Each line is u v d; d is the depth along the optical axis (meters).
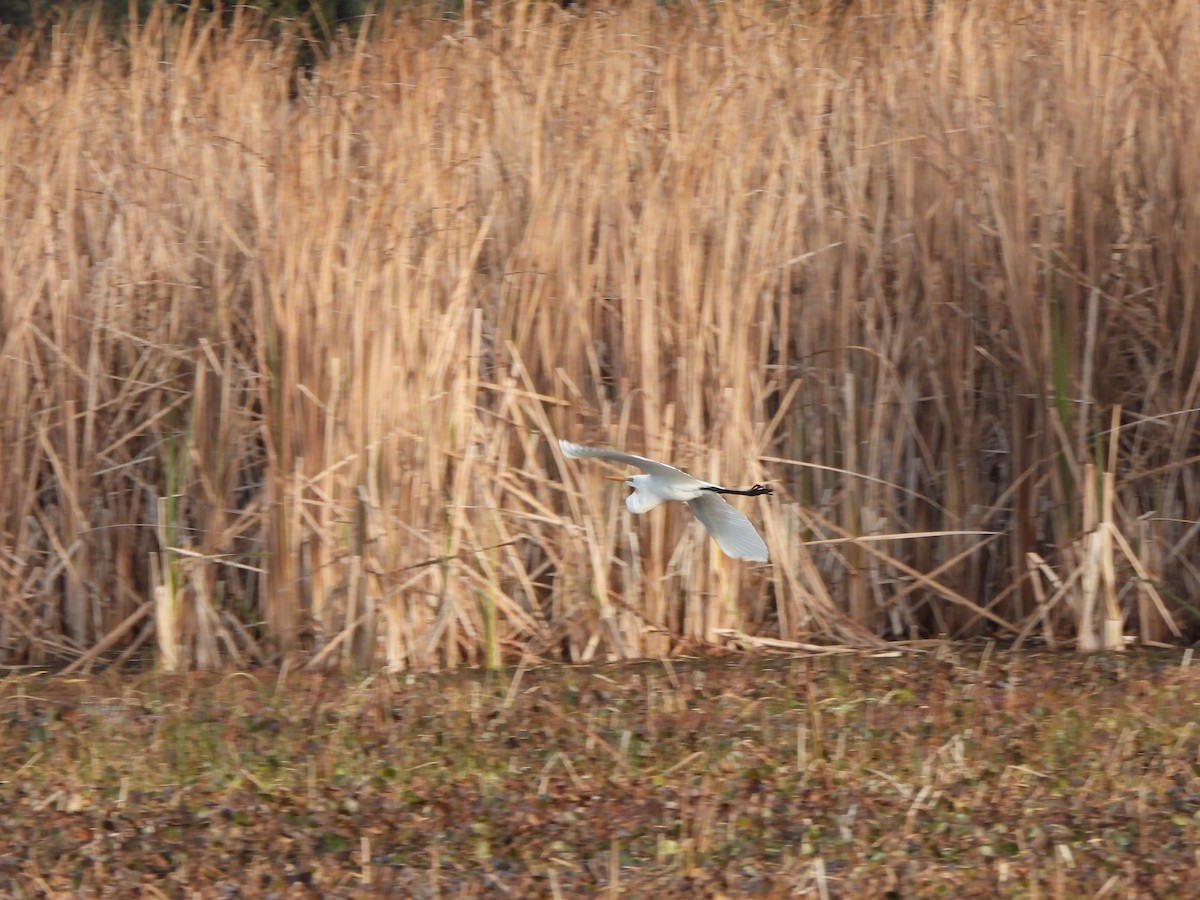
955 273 22.78
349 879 14.59
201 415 22.19
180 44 25.80
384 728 18.75
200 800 16.69
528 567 22.70
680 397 22.00
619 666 21.34
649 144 22.64
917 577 22.28
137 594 23.05
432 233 21.48
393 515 21.28
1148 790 16.06
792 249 22.72
